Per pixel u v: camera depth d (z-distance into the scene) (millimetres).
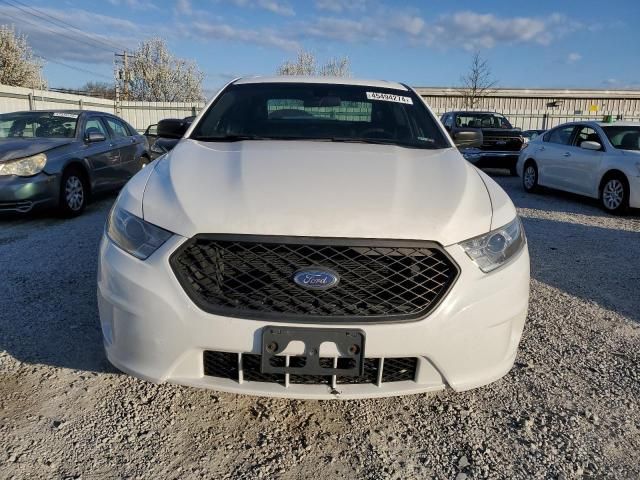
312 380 2059
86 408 2447
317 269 1972
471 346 2076
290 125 3230
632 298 4133
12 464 2061
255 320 1965
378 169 2439
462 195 2279
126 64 42438
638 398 2652
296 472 2082
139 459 2123
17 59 30266
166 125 3445
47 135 7219
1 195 6117
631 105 34812
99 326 3264
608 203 8109
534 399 2631
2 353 2904
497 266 2152
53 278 4141
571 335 3393
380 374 2047
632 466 2146
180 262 2023
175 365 2051
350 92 3555
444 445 2268
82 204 7109
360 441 2285
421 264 2023
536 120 28500
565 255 5410
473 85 31172
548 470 2115
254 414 2453
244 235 1981
